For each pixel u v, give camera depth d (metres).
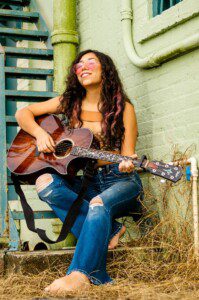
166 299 2.80
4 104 4.87
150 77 4.39
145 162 3.19
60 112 4.09
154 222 4.07
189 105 3.94
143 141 4.46
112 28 4.94
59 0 5.41
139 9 4.50
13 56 5.35
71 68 4.06
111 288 3.05
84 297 2.90
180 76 4.04
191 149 3.90
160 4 4.42
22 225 6.09
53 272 3.44
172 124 4.12
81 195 3.52
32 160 3.87
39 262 3.49
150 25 4.32
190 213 3.82
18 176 3.93
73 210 3.49
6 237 4.35
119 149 3.79
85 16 5.43
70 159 3.64
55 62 5.34
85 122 3.90
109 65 3.94
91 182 3.75
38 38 5.72
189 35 3.95
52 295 2.96
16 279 3.34
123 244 3.94
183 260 3.55
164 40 4.21
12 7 6.46
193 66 3.90
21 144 4.00
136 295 2.92
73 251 3.60
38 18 5.84
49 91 5.20
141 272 3.48
